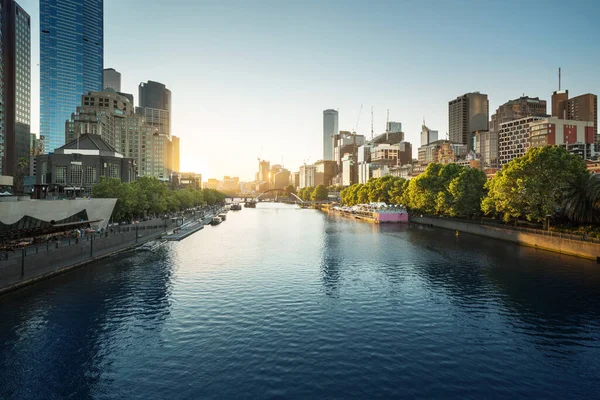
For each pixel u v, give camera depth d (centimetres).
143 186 14525
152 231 12369
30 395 3198
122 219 12988
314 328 4541
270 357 3819
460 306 5297
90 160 18088
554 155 9325
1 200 8150
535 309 5156
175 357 3828
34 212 7781
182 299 5650
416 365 3662
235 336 4316
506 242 10975
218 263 8319
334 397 3131
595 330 4462
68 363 3722
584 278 6638
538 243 9719
